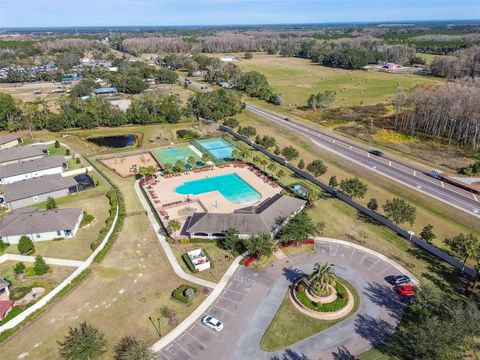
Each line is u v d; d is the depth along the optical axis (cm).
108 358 5019
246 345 5212
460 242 6612
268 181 10450
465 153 12650
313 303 5853
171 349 5147
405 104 16338
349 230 8044
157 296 6144
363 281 6488
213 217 7800
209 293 6200
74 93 19638
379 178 10575
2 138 13150
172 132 15112
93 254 7169
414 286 6244
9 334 5406
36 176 10700
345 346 5181
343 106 19150
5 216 8100
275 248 7206
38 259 6569
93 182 10262
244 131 13888
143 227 8181
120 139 14488
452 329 4741
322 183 10156
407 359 4947
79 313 5812
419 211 8825
